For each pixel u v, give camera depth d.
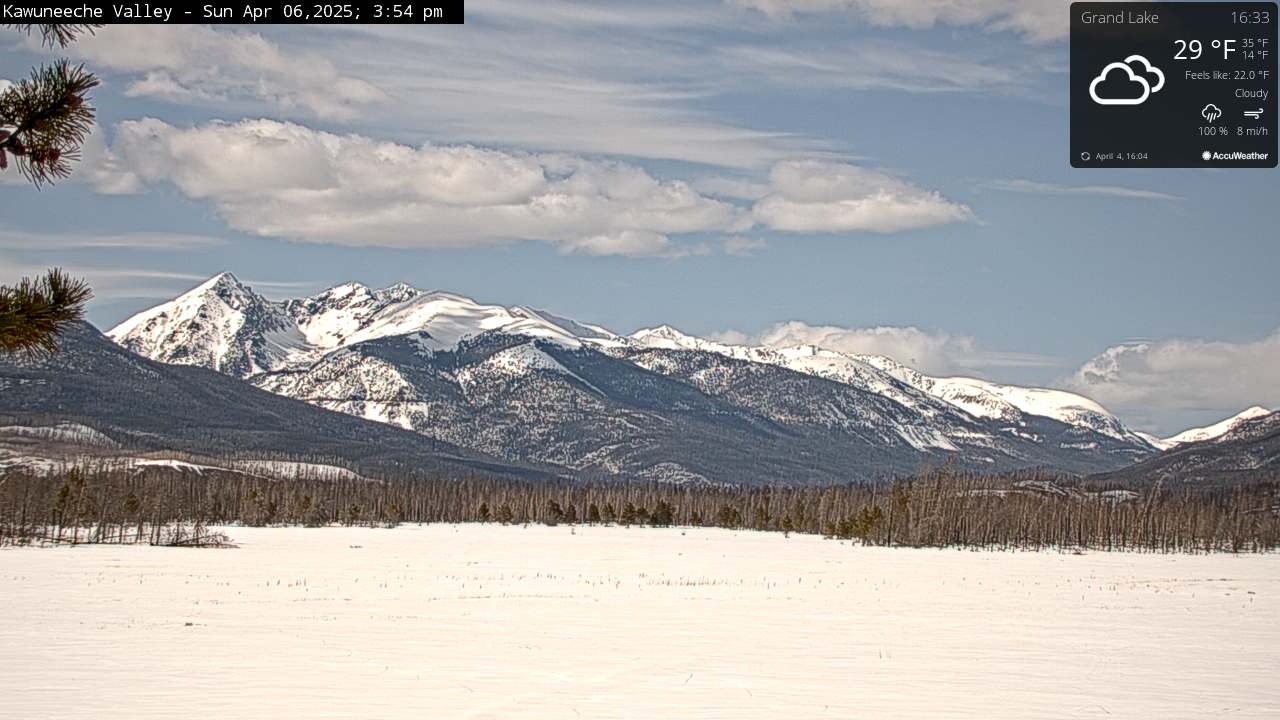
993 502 196.25
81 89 12.51
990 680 42.59
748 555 136.75
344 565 105.38
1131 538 191.75
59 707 33.81
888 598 80.56
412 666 43.16
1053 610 73.94
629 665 44.56
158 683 38.44
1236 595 90.38
